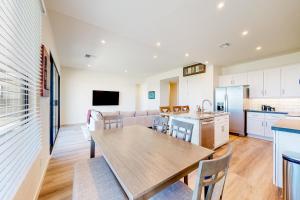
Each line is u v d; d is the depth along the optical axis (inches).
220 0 76.6
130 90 336.5
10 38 36.5
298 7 81.2
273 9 83.3
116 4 79.9
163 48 144.6
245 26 102.2
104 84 299.7
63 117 253.0
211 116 122.1
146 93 355.3
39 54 66.0
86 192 42.1
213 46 139.2
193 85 234.1
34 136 57.7
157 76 320.5
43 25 78.3
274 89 163.0
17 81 42.6
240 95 178.9
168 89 332.8
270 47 141.5
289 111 160.9
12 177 36.0
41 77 71.4
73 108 263.7
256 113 171.3
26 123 50.0
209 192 31.0
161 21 96.4
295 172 56.4
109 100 303.6
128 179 33.4
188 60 208.5
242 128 176.7
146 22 98.0
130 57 196.7
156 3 79.0
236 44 133.6
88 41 143.3
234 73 211.2
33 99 57.7
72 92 263.6
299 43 131.3
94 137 68.2
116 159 44.1
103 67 258.2
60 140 155.0
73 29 118.8
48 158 100.5
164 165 40.6
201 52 156.6
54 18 102.4
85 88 277.4
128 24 100.2
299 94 146.3
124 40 141.2
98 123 144.6
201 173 27.5
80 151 122.3
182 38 121.4
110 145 56.8
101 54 183.9
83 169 55.4
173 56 191.0
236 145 142.6
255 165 98.8
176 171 37.3
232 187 74.5
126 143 59.4
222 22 97.3
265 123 163.5
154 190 33.0
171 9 83.9
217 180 31.4
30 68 52.4
